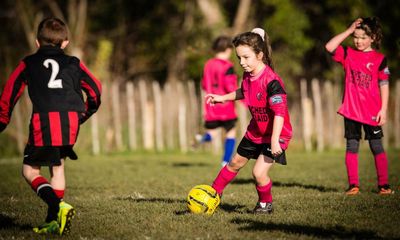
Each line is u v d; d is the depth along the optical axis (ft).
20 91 45.62
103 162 121.70
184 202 60.70
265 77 49.34
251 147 51.90
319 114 153.89
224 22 204.33
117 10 217.97
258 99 49.83
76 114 45.50
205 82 97.96
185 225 47.29
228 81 95.14
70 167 109.70
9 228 48.16
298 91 212.02
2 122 45.37
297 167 104.37
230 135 97.96
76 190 75.66
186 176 91.61
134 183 83.10
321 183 79.00
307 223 47.50
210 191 52.95
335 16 209.26
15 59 210.38
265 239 42.37
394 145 158.10
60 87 45.37
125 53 223.51
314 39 219.61
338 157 129.49
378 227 45.62
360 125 65.77
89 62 211.61
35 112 44.88
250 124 51.96
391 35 206.90
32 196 69.15
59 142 44.60
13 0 200.64
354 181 66.13
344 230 44.83
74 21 200.13
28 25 197.36
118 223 49.19
